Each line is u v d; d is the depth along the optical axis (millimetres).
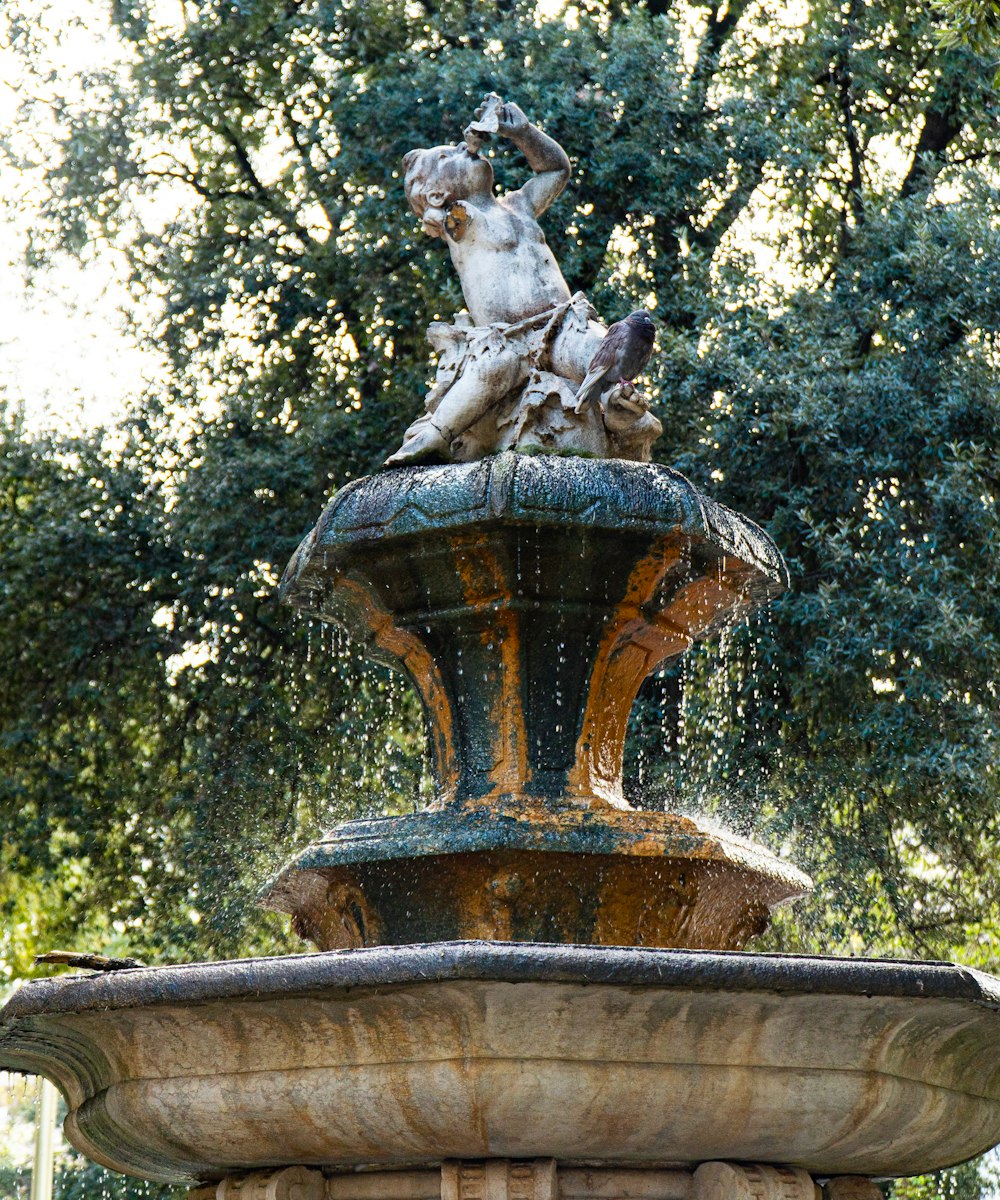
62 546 14758
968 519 12828
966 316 13742
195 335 15617
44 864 14742
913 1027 4816
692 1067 4707
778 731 13055
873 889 13172
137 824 14906
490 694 6160
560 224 14398
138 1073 5004
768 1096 4777
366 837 5848
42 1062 5559
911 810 13078
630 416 6277
